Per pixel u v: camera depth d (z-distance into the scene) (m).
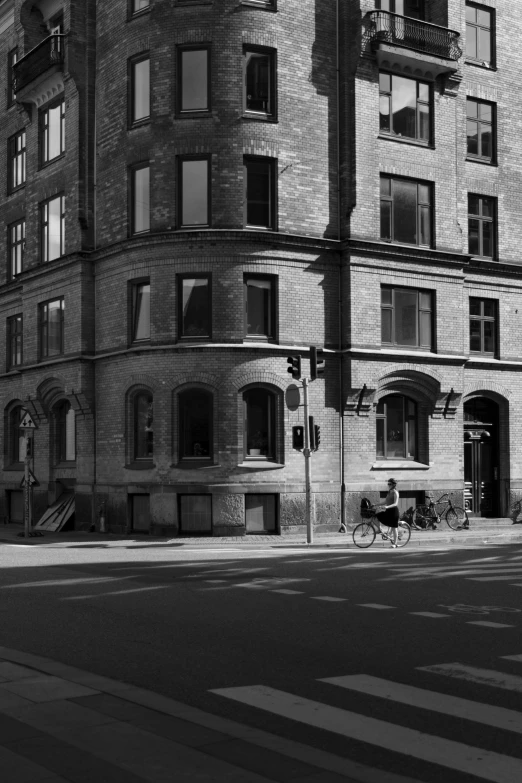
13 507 36.12
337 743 6.37
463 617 11.87
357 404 28.69
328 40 29.34
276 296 27.80
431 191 30.64
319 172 28.83
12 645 10.03
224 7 27.92
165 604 13.05
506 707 7.38
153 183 28.05
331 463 28.33
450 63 30.50
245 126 27.81
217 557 20.66
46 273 32.16
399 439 29.92
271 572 17.19
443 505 30.08
